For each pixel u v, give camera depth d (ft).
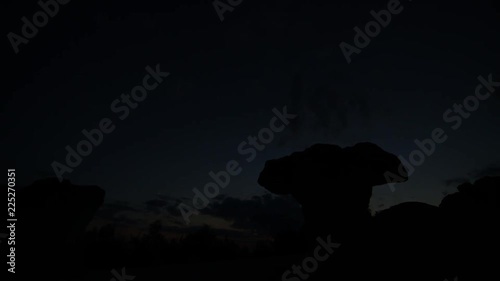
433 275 25.67
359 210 45.21
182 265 49.34
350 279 28.91
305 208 47.21
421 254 27.43
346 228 43.47
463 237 27.25
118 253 71.10
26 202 40.52
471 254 25.90
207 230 81.82
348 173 46.09
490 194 30.17
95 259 68.18
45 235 40.11
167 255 75.56
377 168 47.78
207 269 45.27
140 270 46.21
